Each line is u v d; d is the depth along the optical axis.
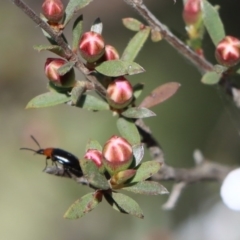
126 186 2.91
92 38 3.06
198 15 4.05
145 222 7.49
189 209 7.33
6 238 8.55
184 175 4.68
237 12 8.02
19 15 9.41
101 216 7.98
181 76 8.24
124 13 9.51
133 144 3.27
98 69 3.06
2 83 8.94
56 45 3.06
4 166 8.62
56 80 3.19
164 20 8.49
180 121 7.97
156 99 3.55
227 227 7.12
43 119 8.49
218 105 7.82
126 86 3.26
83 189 8.44
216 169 5.09
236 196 5.07
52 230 8.34
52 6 2.98
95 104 3.38
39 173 8.64
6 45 9.16
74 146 8.32
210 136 7.74
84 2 3.06
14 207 8.70
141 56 8.51
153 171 2.92
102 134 8.38
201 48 4.12
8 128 8.59
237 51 3.50
